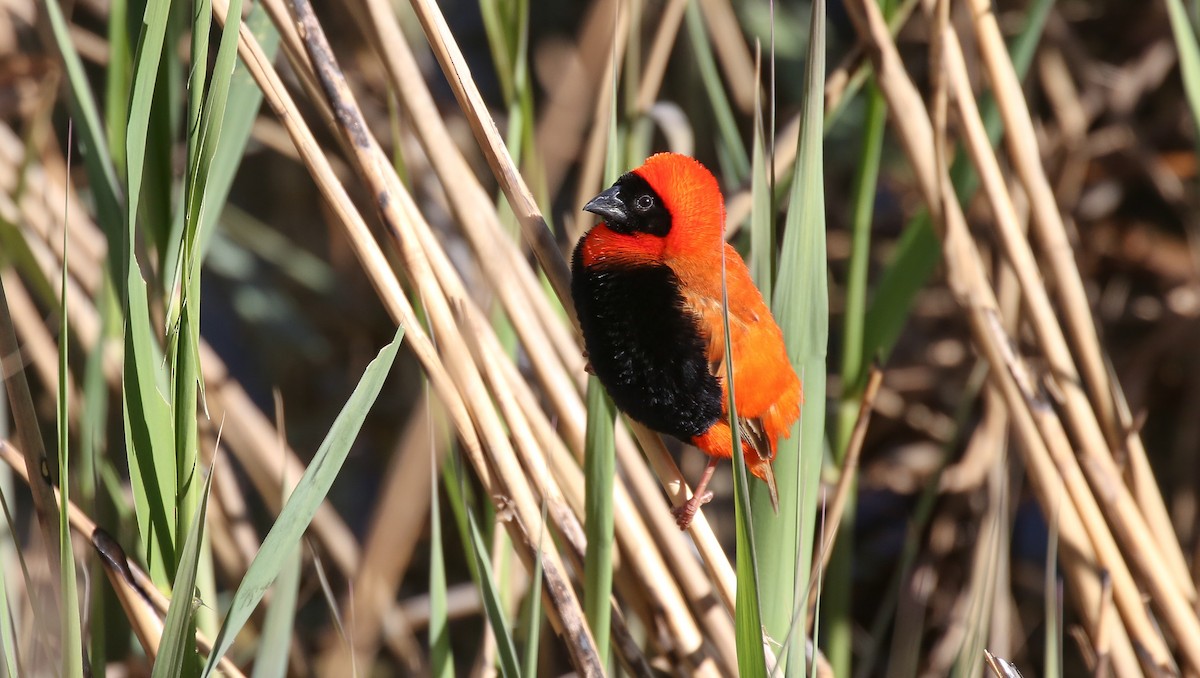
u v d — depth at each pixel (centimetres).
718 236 290
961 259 294
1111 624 292
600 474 286
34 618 285
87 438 292
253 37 285
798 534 282
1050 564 286
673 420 289
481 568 285
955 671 287
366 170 286
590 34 298
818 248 287
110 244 289
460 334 286
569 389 289
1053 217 295
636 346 289
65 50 288
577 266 290
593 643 285
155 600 282
